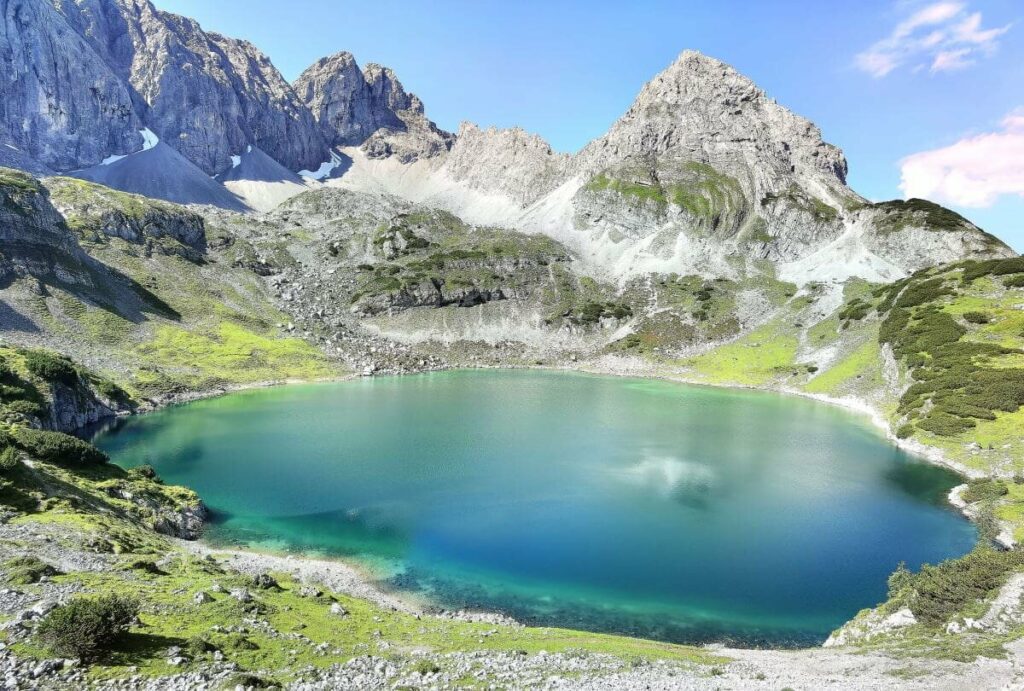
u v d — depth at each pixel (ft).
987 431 275.39
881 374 437.99
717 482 239.30
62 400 308.81
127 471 200.54
